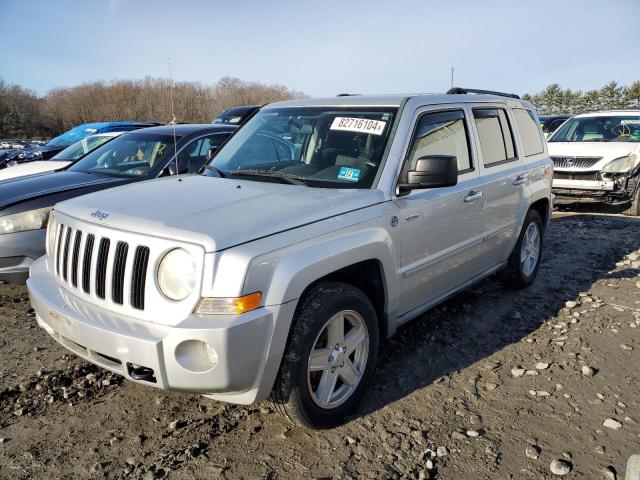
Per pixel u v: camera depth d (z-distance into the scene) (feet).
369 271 10.80
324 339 9.78
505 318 15.17
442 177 10.68
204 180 11.92
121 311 8.80
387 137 11.67
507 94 17.69
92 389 11.28
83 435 9.73
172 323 8.25
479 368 12.30
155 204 9.77
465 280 14.21
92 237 9.39
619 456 9.21
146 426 10.02
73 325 8.96
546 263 20.56
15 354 12.85
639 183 29.73
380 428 10.00
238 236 8.39
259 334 8.27
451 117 13.43
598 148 30.63
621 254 21.74
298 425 9.65
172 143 20.07
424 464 9.01
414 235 11.53
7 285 17.88
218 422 10.15
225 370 8.05
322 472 8.79
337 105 13.07
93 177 18.34
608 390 11.35
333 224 9.64
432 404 10.82
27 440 9.55
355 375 10.36
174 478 8.59
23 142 84.64
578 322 14.87
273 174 11.96
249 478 8.62
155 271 8.45
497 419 10.31
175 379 8.13
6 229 15.25
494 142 15.25
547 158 18.24
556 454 9.28
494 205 14.60
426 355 12.93
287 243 8.79
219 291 8.10
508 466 8.97
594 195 30.12
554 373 12.07
